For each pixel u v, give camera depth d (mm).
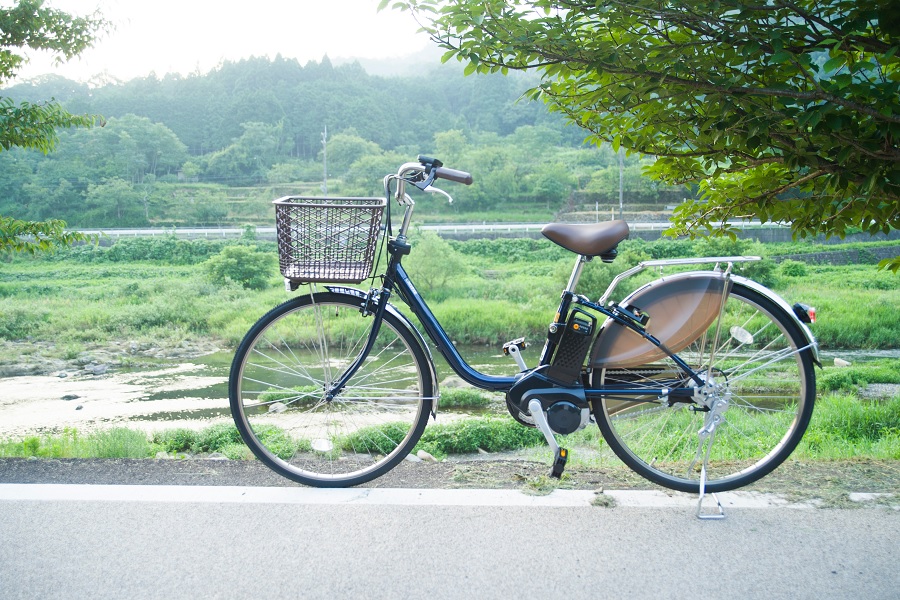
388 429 4555
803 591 1865
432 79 186625
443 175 2469
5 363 22750
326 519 2307
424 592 1871
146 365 22906
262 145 133125
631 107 2904
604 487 2615
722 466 2723
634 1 2527
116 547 2115
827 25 2475
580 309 2443
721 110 2637
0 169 99062
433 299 37625
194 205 100375
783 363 2809
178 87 166625
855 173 2568
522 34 2684
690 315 2410
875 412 8672
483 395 14109
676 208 3506
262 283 42406
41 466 2969
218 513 2354
